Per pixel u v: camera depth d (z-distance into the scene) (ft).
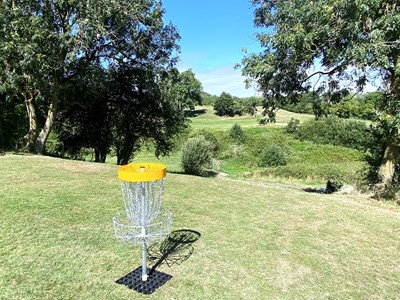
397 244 14.08
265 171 68.23
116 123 48.80
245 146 94.22
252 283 10.18
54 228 13.21
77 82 36.58
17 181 20.13
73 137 49.47
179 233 13.80
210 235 13.74
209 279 10.23
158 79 42.68
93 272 10.19
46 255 11.00
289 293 9.79
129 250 11.81
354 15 18.56
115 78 43.98
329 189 30.45
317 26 20.44
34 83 31.40
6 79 31.07
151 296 9.13
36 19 29.58
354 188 27.25
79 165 27.17
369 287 10.44
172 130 50.96
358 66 19.56
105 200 17.30
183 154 48.34
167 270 10.61
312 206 19.06
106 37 36.32
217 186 22.91
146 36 39.04
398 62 20.06
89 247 11.81
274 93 26.61
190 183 23.26
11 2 30.73
